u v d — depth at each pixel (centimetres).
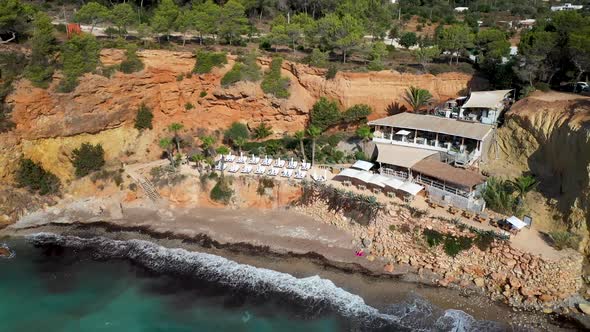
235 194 6269
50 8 10381
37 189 6419
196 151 7369
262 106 7488
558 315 4244
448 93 7350
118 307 4553
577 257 4544
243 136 7525
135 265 5203
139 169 6869
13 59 6531
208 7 8994
